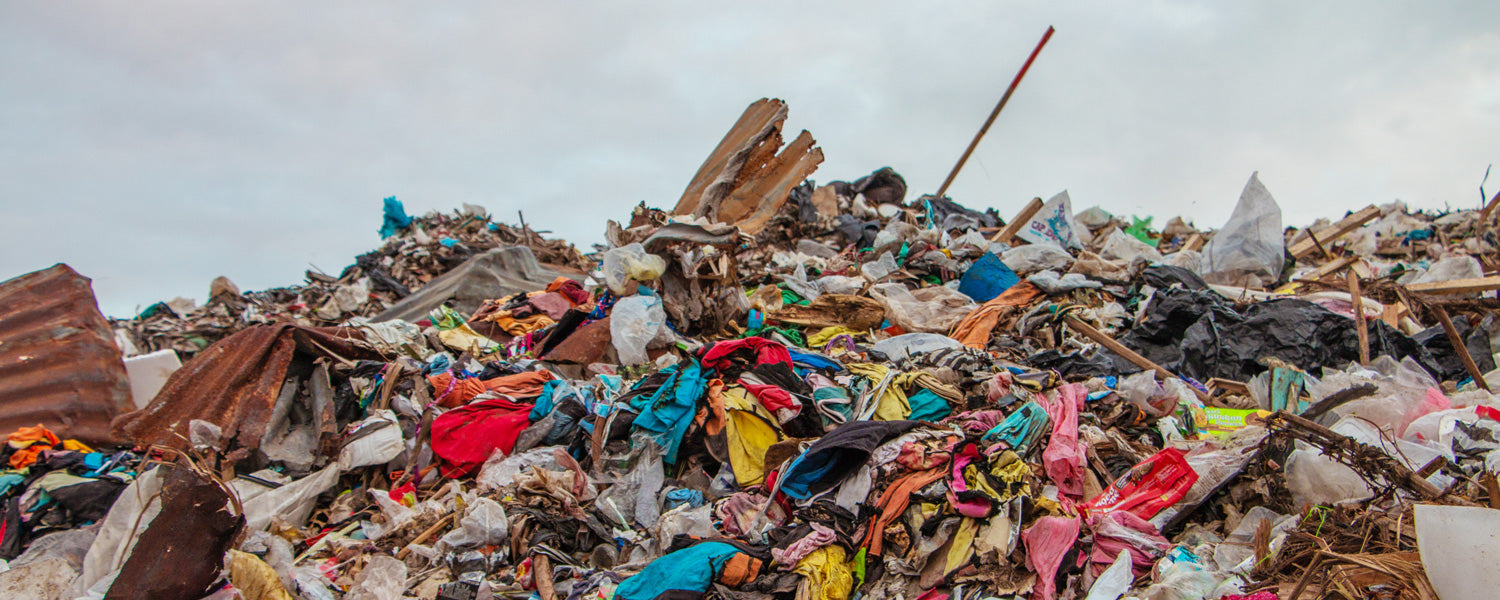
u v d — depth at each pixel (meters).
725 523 5.71
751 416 6.66
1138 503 5.50
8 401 7.33
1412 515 4.20
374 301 15.83
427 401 7.34
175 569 4.59
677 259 9.41
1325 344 7.96
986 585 4.93
